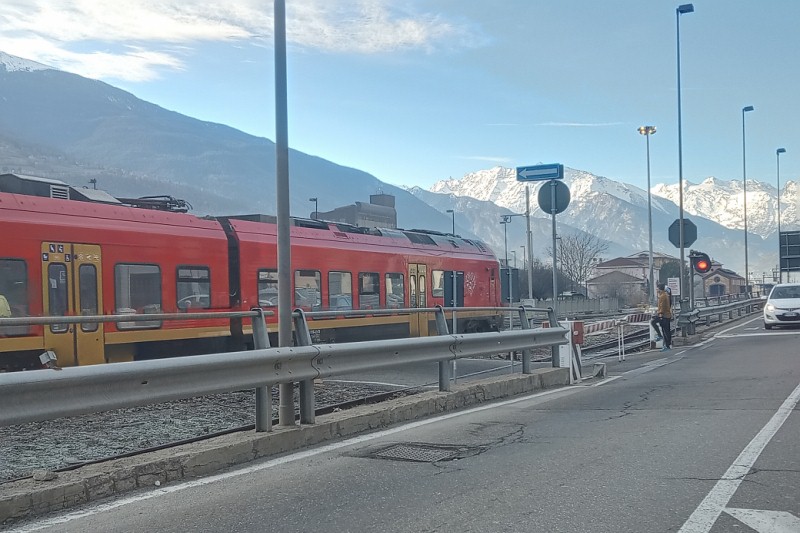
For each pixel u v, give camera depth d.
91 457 6.59
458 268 24.31
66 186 13.99
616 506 5.08
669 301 20.23
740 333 23.94
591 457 6.54
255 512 5.02
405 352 8.77
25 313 12.00
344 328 18.81
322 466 6.31
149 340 13.88
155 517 4.89
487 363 17.19
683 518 4.79
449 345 9.55
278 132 7.61
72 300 12.74
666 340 20.08
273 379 6.88
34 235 12.28
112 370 5.49
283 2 7.78
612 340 24.78
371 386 12.05
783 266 53.38
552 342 12.09
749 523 4.68
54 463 6.32
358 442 7.28
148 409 9.35
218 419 8.66
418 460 6.53
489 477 5.91
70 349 12.58
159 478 5.73
